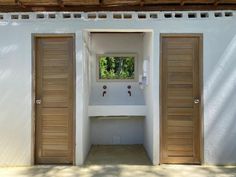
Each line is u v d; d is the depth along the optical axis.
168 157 5.39
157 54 5.36
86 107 6.17
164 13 5.35
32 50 5.37
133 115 6.77
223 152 5.33
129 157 6.05
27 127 5.34
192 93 5.40
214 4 5.28
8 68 5.36
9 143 5.34
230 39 5.36
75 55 5.38
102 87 7.33
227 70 5.35
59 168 5.18
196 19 5.36
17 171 5.03
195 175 4.78
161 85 5.39
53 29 5.37
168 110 5.40
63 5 5.25
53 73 5.43
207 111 5.33
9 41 5.37
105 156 6.13
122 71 7.38
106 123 7.39
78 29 5.37
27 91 5.35
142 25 5.36
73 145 5.38
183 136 5.39
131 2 5.11
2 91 5.35
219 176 4.72
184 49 5.40
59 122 5.41
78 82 5.38
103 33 7.32
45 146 5.43
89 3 5.14
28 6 5.30
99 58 7.35
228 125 5.33
